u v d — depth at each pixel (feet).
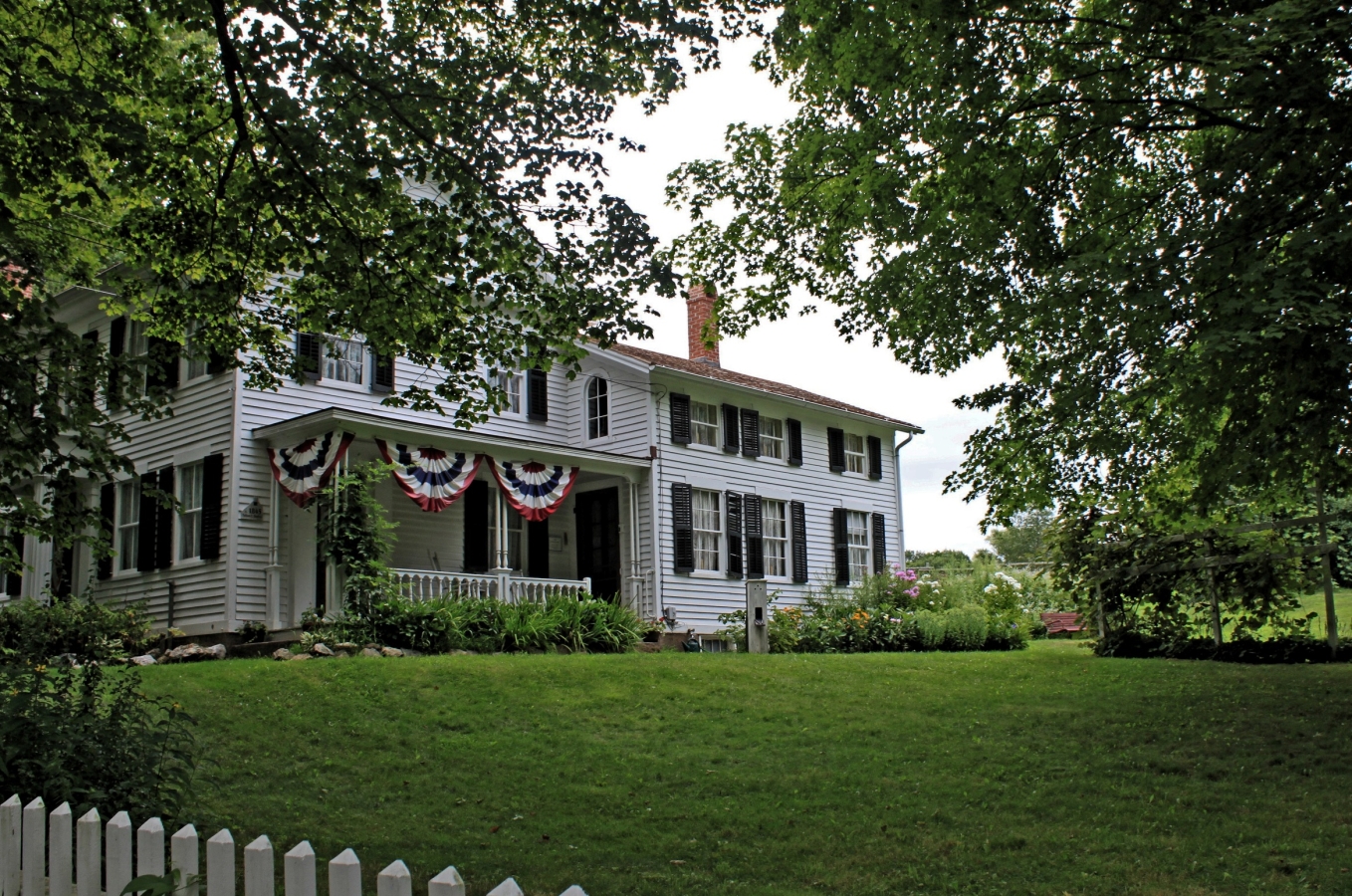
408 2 30.76
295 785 28.96
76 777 19.33
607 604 60.59
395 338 34.37
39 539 31.63
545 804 27.86
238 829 24.91
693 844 24.31
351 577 50.21
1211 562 51.60
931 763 31.35
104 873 15.49
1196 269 29.43
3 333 29.37
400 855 23.49
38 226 38.63
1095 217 38.32
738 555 77.20
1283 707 35.94
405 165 30.22
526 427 73.46
